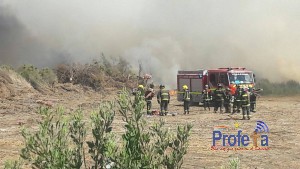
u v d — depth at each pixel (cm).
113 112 224
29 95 2955
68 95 3500
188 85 2855
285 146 1173
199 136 1342
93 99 3278
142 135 223
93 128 222
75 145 231
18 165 247
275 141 1259
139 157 219
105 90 4272
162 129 247
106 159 219
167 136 244
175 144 240
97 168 219
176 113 2144
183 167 893
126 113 224
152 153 228
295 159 991
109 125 223
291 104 2967
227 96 2212
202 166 905
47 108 228
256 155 1041
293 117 1953
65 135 228
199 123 1691
